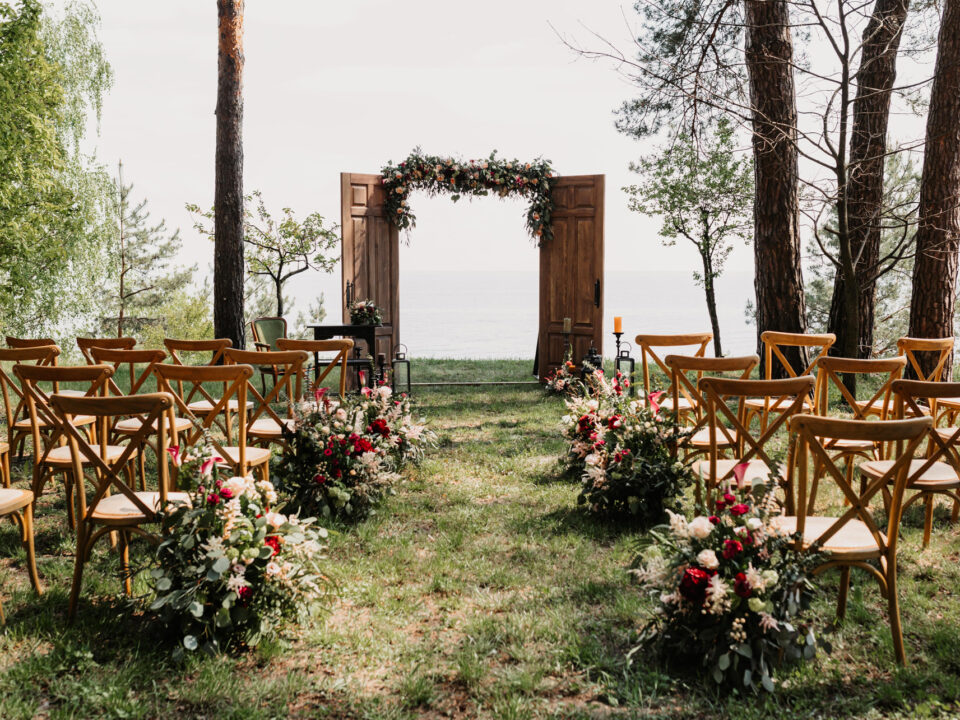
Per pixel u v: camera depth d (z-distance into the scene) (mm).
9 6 9727
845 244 7145
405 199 9703
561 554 3797
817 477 4027
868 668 2637
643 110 8141
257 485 3057
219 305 8445
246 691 2492
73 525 4062
